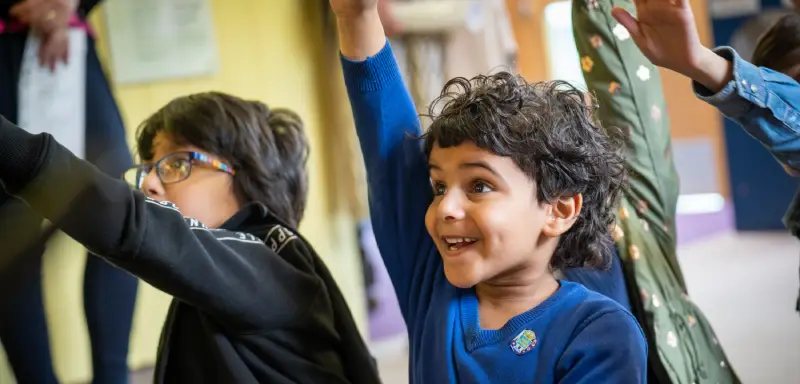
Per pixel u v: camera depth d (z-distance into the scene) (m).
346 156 3.06
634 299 1.24
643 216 1.28
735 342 2.72
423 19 3.14
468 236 0.99
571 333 0.98
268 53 2.96
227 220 1.26
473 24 3.21
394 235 1.19
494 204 0.98
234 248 1.12
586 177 1.03
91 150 1.94
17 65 1.85
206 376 1.14
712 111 5.55
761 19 4.49
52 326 2.44
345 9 1.13
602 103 1.30
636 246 1.24
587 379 0.94
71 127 1.91
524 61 5.11
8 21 1.84
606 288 1.21
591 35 1.31
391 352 3.00
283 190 1.37
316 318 1.20
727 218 5.26
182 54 2.83
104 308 1.79
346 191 3.06
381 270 3.89
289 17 2.99
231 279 1.08
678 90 5.63
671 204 1.31
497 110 0.99
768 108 1.08
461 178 1.00
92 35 1.99
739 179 4.89
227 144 1.29
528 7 5.06
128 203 0.95
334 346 1.25
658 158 1.30
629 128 1.29
